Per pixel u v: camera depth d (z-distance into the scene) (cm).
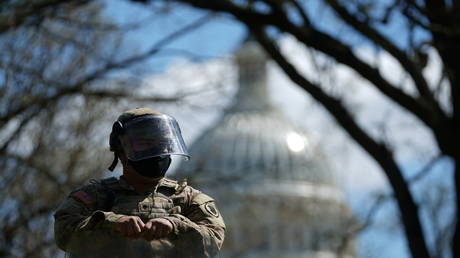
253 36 3531
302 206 16688
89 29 3603
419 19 2880
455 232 3092
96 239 959
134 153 996
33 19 3438
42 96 3581
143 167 1004
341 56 3128
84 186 1025
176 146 1009
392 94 3095
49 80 3644
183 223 972
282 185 16788
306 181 17162
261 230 15925
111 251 954
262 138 18325
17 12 3362
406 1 2783
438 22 2866
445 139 3041
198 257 970
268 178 16788
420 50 2925
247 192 15825
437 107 3064
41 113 3722
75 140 3788
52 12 3447
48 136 3762
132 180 1015
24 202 3700
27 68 3622
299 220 16462
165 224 953
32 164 3697
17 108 3578
